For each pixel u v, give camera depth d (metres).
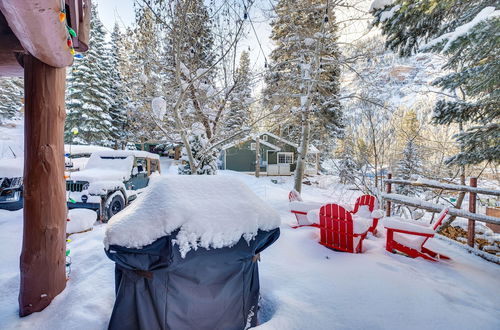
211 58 5.59
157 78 5.80
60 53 2.12
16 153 10.62
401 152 11.13
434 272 3.39
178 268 1.98
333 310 2.49
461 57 5.21
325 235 4.16
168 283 2.01
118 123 22.98
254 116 7.11
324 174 24.34
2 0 1.38
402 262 3.66
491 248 4.53
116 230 2.01
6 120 27.38
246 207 2.29
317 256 3.79
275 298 2.70
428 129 11.32
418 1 5.14
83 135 20.88
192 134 7.02
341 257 3.74
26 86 2.47
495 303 2.71
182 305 2.02
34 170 2.48
